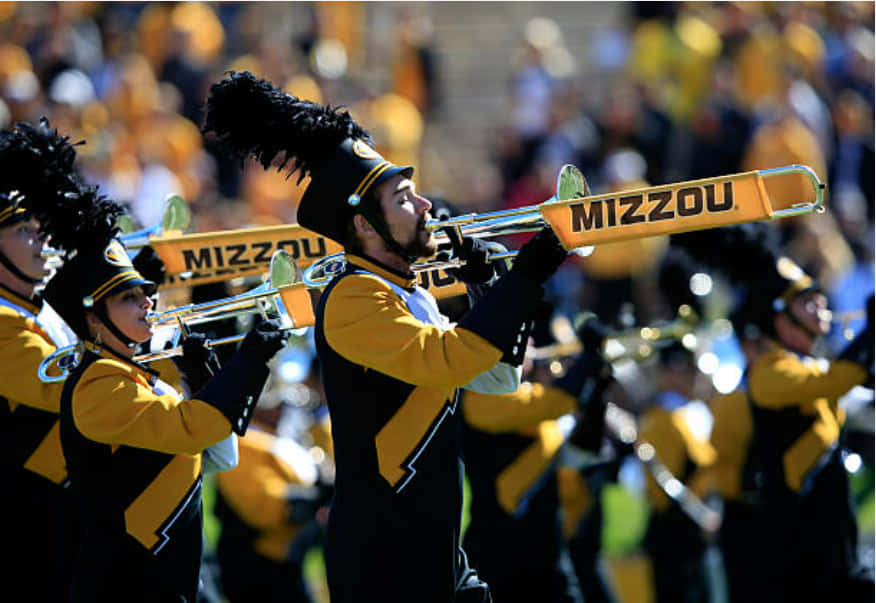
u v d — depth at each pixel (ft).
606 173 145.38
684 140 149.48
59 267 55.31
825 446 70.18
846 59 154.40
